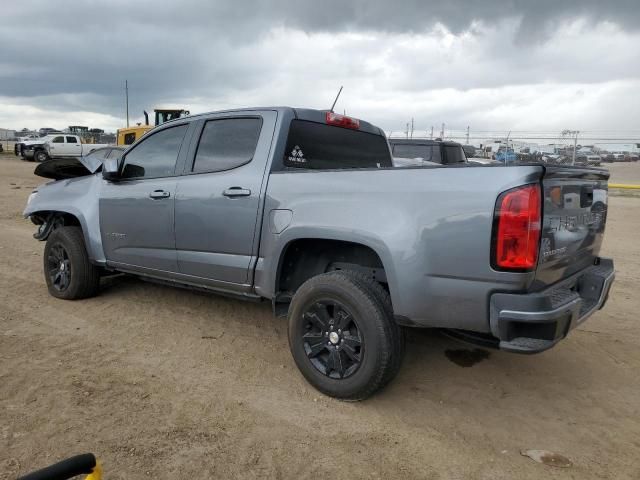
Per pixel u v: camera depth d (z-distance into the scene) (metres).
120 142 22.84
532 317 2.79
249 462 2.86
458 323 3.07
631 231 11.27
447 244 3.02
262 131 4.07
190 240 4.37
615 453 3.06
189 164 4.49
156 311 5.27
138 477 2.68
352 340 3.44
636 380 4.01
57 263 5.59
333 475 2.78
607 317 5.50
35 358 4.05
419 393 3.73
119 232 4.99
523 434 3.24
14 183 19.81
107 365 3.99
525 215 2.80
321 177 3.63
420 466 2.89
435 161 12.76
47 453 2.84
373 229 3.28
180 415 3.31
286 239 3.71
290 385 3.78
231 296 4.36
